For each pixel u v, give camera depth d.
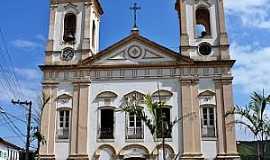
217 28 37.41
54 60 37.59
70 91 36.41
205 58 36.38
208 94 35.12
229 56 36.09
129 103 35.47
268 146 33.59
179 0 38.66
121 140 34.69
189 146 33.88
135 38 37.12
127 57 36.88
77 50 37.72
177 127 34.53
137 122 34.97
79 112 35.69
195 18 37.88
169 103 35.28
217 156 33.53
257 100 26.08
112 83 36.31
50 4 39.50
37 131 33.94
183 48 36.69
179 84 35.72
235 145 33.66
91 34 38.78
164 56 36.56
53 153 34.84
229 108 34.53
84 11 39.03
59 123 35.75
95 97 36.06
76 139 35.00
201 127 34.41
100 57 37.00
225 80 35.31
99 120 35.41
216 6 38.16
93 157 34.50
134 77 36.25
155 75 36.12
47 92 36.50
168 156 33.88
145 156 34.09
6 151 58.16
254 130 25.92
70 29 39.22
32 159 39.84
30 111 33.84
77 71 36.81
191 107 34.91
